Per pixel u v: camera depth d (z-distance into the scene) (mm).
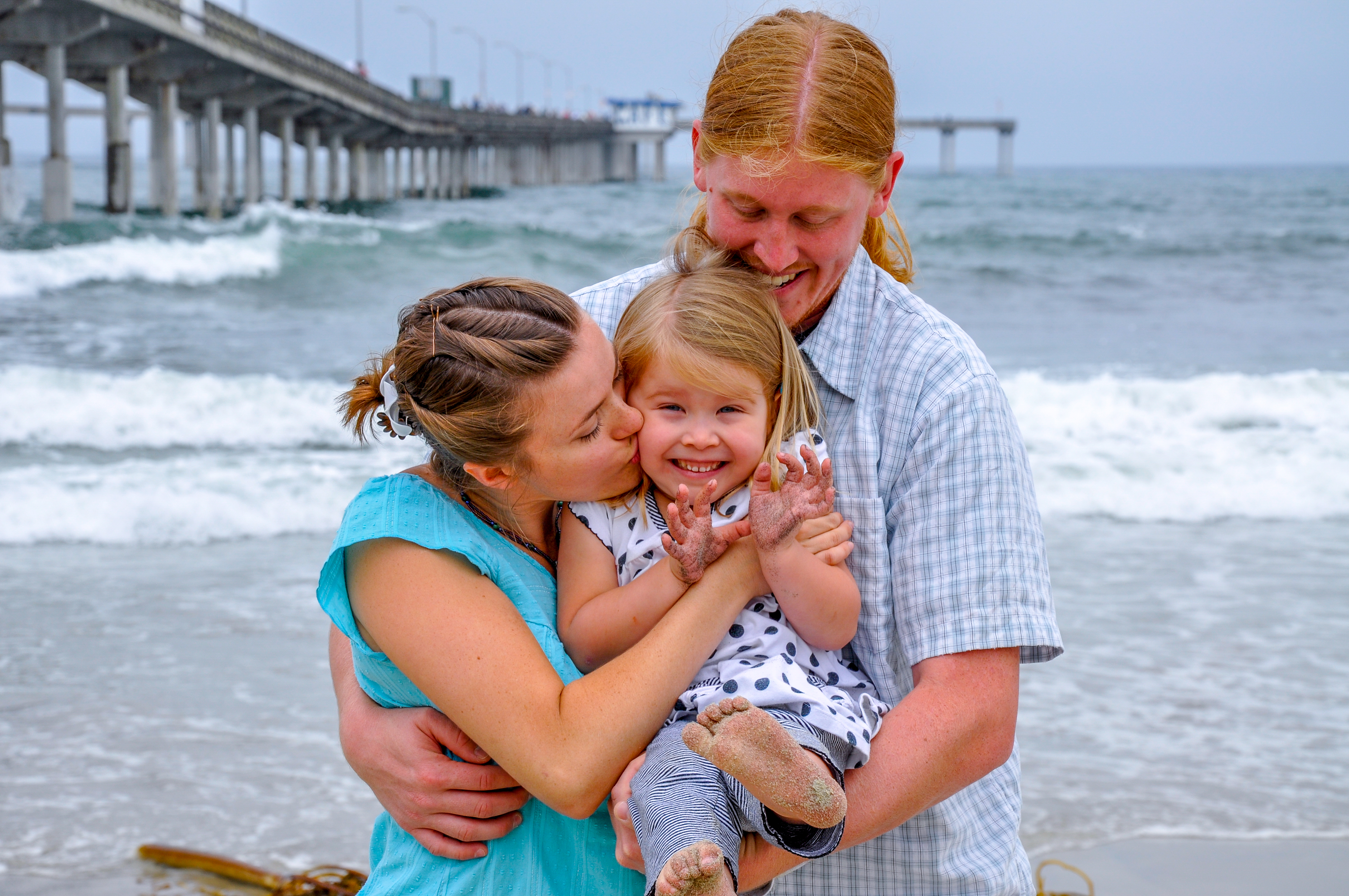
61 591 5934
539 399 1666
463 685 1639
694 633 1712
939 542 1720
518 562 1853
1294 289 19906
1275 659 5145
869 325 1867
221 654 5094
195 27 31203
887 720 1687
